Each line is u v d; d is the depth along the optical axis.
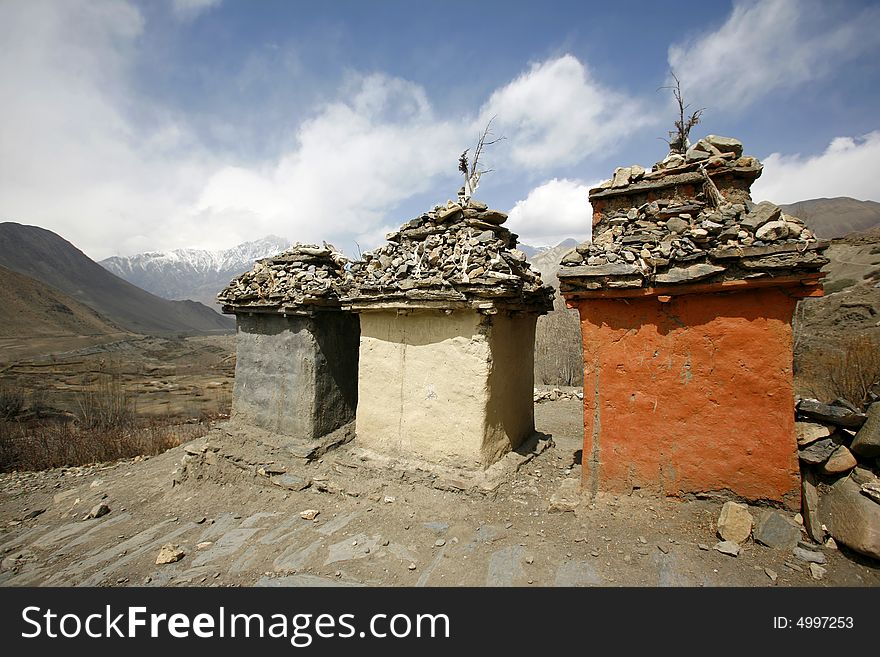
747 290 5.14
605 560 4.91
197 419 19.45
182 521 7.38
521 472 7.17
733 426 5.30
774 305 5.04
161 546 6.49
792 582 4.34
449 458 6.88
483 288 6.30
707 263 5.17
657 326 5.62
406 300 7.02
